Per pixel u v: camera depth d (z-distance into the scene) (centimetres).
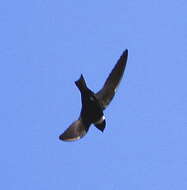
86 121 1830
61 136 1816
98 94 1847
